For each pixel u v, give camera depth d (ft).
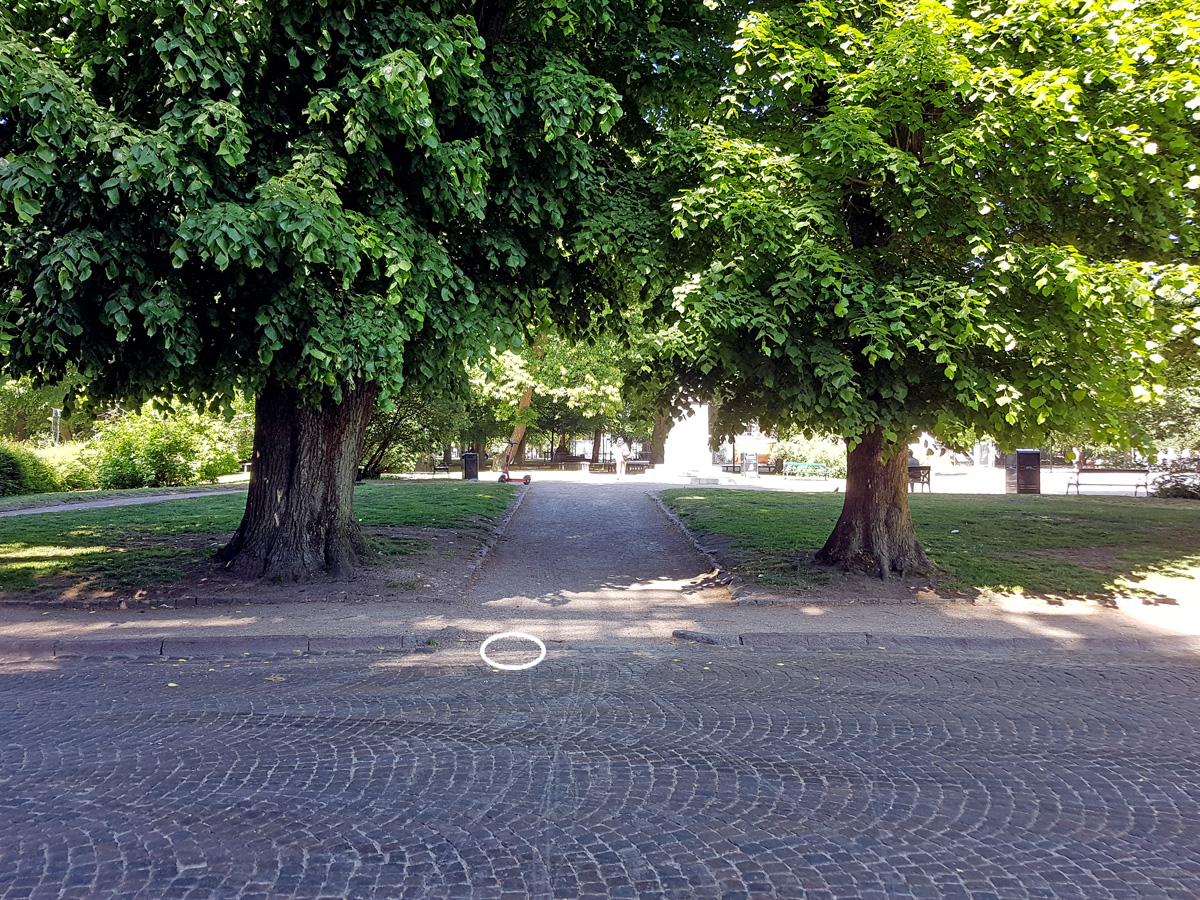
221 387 29.32
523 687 21.15
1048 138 27.86
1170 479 73.77
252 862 11.36
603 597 34.47
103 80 27.84
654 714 18.71
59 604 31.12
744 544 44.21
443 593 33.86
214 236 22.97
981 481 110.52
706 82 34.12
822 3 30.89
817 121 32.76
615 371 115.24
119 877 10.90
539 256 34.37
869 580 35.73
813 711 19.04
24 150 25.23
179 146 24.04
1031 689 21.42
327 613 29.96
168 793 13.84
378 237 26.96
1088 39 28.63
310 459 35.88
